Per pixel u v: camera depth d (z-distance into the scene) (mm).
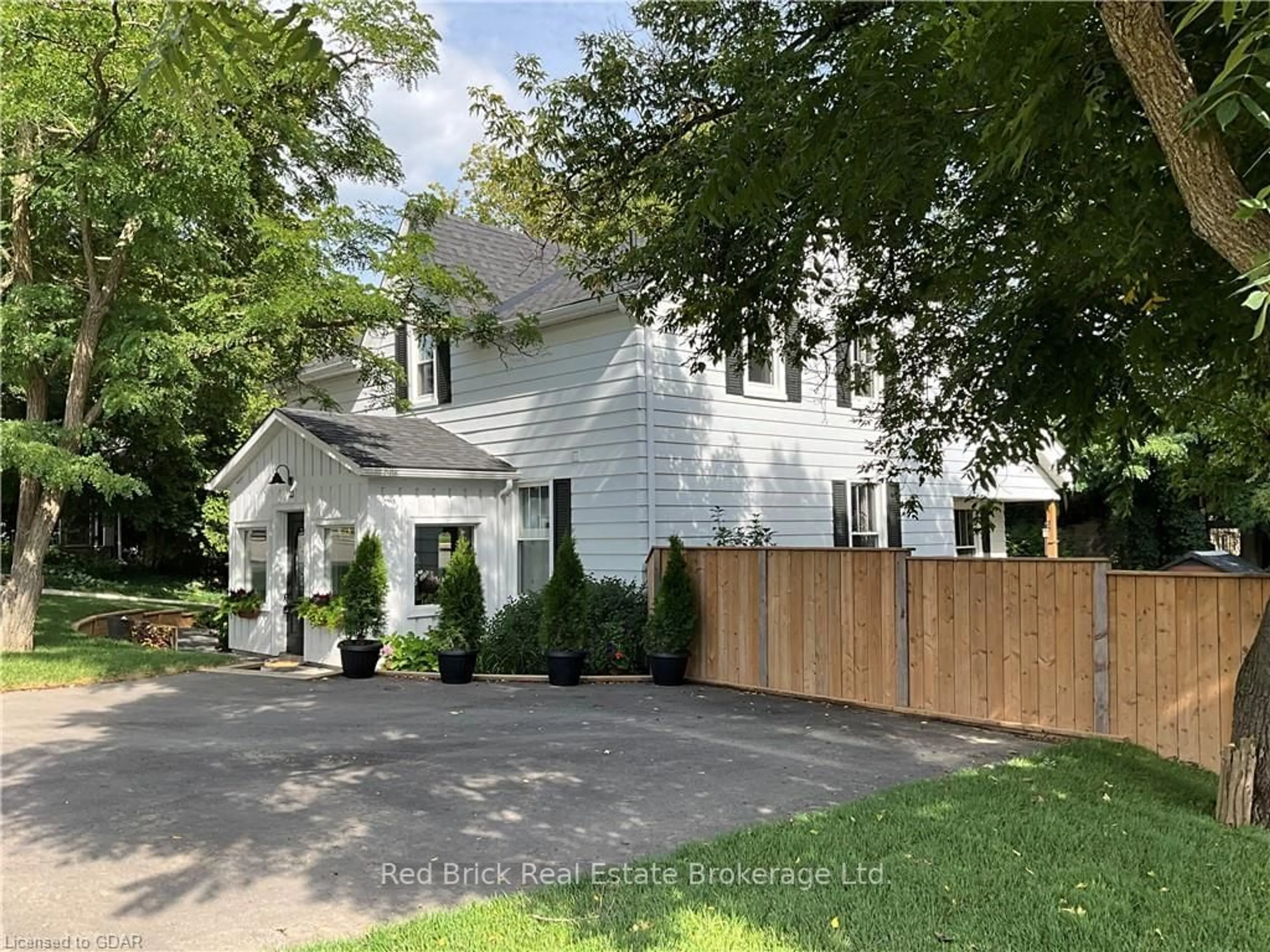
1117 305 6820
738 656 10320
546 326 13391
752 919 3678
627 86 7918
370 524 12227
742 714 8688
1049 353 7176
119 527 28094
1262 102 3957
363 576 11609
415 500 12758
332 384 18281
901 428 11219
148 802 5617
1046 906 3791
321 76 3684
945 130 5742
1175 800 5562
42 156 10594
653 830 5016
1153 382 7594
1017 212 6535
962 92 5379
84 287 13297
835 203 6543
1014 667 7906
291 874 4383
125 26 9945
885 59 5547
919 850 4496
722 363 13195
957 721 8219
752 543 13070
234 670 12078
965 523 18484
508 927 3639
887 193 6152
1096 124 4668
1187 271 5738
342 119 13680
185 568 27844
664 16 7652
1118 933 3545
